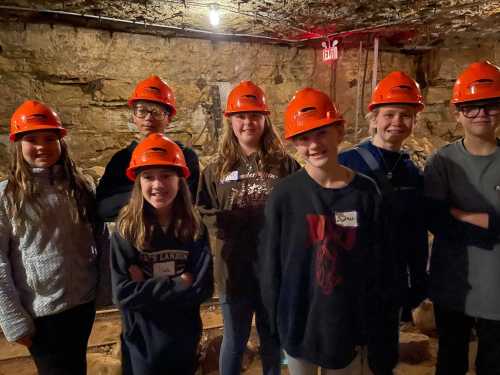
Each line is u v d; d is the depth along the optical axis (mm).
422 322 2670
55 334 1517
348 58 5914
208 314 2783
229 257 1773
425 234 1744
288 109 1410
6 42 4297
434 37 5395
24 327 1433
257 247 1725
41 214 1476
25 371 2271
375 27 4766
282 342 1444
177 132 5227
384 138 1716
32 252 1476
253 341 2467
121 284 1478
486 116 1476
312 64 5828
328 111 1350
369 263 1365
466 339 1692
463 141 1608
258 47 5492
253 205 1739
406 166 1736
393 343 1431
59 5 3855
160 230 1542
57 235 1509
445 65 6035
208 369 2322
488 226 1489
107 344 2490
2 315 1412
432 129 6262
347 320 1354
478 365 1641
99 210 1689
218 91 5355
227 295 1794
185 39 5102
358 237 1348
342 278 1347
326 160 1342
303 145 1361
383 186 1647
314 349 1384
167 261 1535
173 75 5125
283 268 1424
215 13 3912
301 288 1393
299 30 4902
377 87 1737
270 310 1471
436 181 1611
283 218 1414
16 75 4402
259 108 1729
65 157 1575
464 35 5273
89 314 1659
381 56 6098
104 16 4207
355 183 1375
